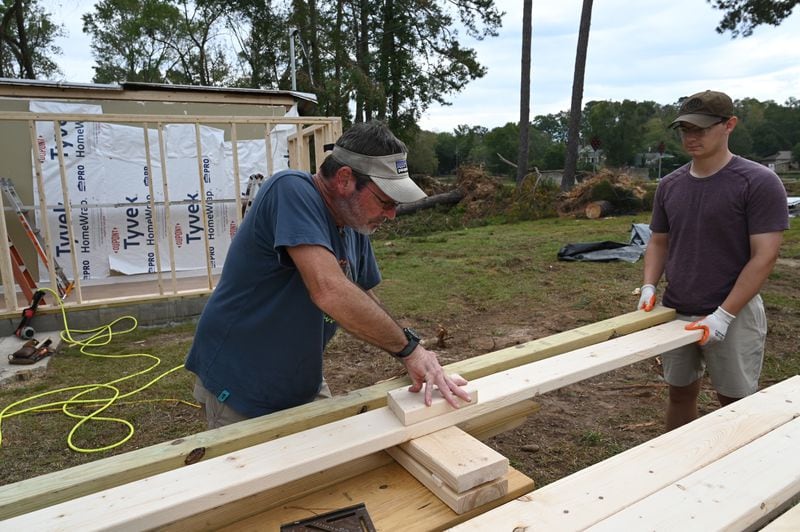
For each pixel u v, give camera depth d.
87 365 4.49
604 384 3.86
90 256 6.31
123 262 6.45
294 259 1.43
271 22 22.56
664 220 2.70
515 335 5.04
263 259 1.60
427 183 17.67
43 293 5.21
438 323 5.48
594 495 1.23
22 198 6.08
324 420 1.50
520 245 10.18
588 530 1.11
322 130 5.87
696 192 2.42
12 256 5.31
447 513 1.23
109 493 1.13
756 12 15.71
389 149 1.49
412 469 1.38
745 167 2.29
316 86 20.70
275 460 1.24
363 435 1.35
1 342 4.97
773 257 2.20
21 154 6.03
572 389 3.78
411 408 1.41
